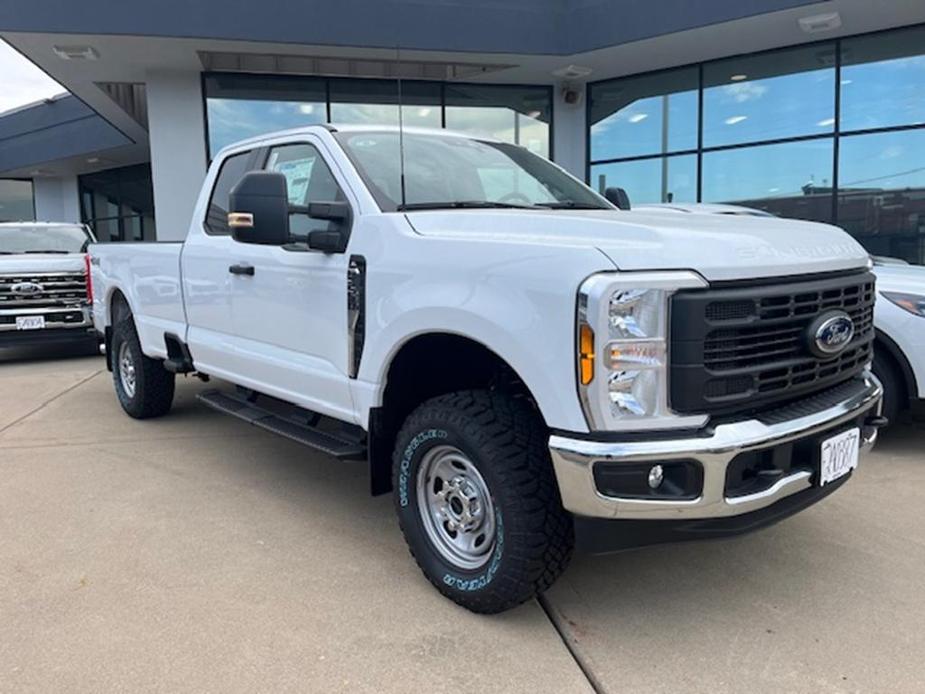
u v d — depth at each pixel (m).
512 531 2.82
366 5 10.17
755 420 2.70
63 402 7.16
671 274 2.53
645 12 10.38
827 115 11.20
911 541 3.72
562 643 2.85
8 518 4.13
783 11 9.53
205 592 3.26
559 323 2.56
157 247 5.39
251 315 4.31
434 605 3.14
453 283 2.96
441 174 3.90
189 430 5.99
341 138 3.88
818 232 3.29
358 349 3.46
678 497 2.55
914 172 10.75
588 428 2.53
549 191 4.23
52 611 3.11
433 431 3.07
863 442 3.27
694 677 2.63
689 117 12.19
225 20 9.75
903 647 2.80
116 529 3.97
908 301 4.82
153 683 2.61
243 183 3.47
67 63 10.91
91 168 21.62
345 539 3.83
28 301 9.62
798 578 3.36
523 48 10.90
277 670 2.68
